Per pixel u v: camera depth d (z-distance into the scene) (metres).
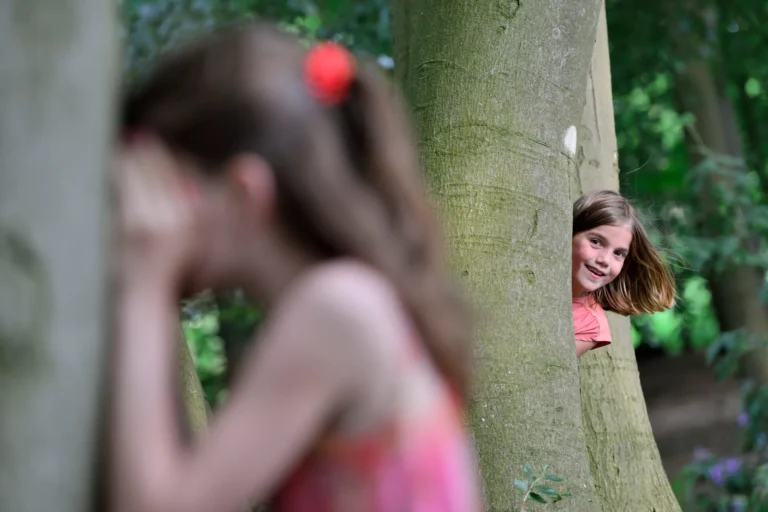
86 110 1.19
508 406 2.82
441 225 2.93
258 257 1.29
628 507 3.95
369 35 6.59
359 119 1.31
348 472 1.23
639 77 8.16
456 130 3.01
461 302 1.38
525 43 3.05
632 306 3.99
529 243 2.95
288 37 1.32
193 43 1.33
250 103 1.25
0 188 1.15
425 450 1.25
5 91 1.15
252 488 1.17
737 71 8.83
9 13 1.16
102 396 1.19
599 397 4.05
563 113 3.08
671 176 8.99
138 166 1.25
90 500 1.19
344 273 1.24
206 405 2.48
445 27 3.11
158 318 1.21
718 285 8.09
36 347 1.15
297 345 1.20
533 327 2.89
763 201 9.25
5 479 1.13
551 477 2.70
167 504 1.14
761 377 7.76
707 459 7.22
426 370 1.29
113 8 1.24
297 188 1.26
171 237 1.24
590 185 4.33
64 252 1.17
